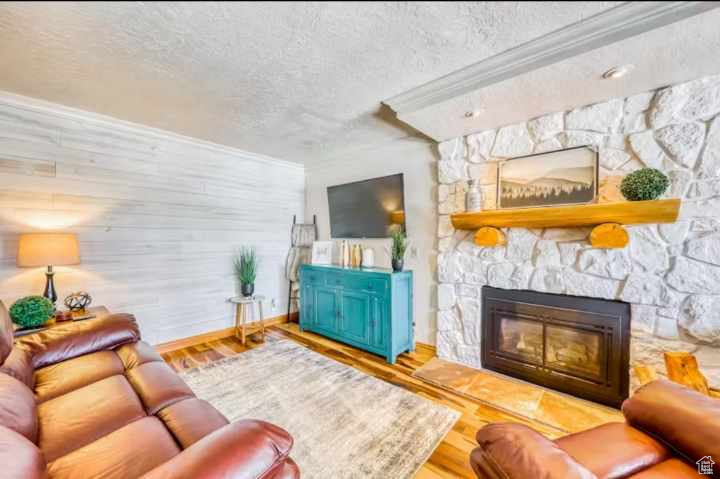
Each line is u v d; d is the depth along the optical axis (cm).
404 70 180
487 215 238
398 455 161
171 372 162
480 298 264
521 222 228
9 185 224
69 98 222
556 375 225
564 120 217
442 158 287
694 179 176
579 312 215
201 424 117
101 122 262
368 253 341
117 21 136
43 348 163
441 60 169
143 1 123
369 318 299
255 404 209
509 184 244
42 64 174
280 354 299
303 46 156
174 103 229
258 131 296
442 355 287
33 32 143
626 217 187
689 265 178
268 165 398
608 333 204
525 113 221
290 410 202
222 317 351
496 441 92
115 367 164
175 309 312
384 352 286
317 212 429
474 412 200
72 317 218
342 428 183
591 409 203
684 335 180
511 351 248
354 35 146
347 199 381
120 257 276
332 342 335
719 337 170
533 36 148
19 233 229
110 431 113
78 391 138
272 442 86
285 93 211
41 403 129
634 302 195
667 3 122
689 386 160
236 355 296
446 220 284
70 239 223
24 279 232
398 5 125
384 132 299
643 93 189
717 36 133
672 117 180
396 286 287
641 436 111
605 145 204
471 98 196
